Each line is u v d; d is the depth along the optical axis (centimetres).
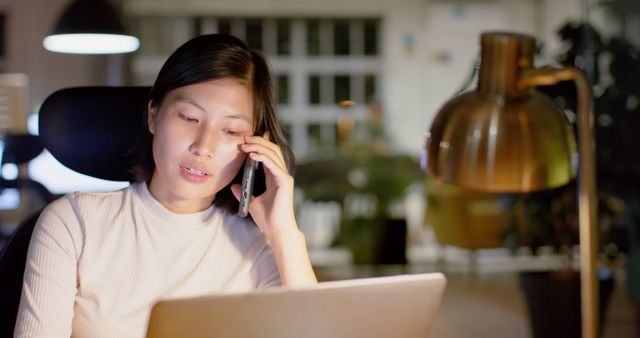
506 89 138
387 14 866
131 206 135
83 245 131
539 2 845
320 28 881
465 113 138
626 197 405
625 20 523
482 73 139
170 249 134
